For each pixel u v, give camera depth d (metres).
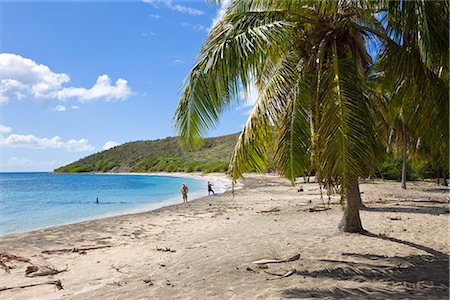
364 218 12.40
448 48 6.08
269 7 7.15
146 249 9.56
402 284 5.46
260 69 6.67
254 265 7.01
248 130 6.58
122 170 143.75
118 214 21.95
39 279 7.15
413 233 9.47
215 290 5.72
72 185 62.12
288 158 6.62
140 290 5.98
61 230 14.48
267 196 27.80
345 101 6.17
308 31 7.56
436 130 6.59
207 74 6.04
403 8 6.04
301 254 7.61
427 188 28.92
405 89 7.02
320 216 13.80
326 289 5.40
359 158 5.80
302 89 7.11
